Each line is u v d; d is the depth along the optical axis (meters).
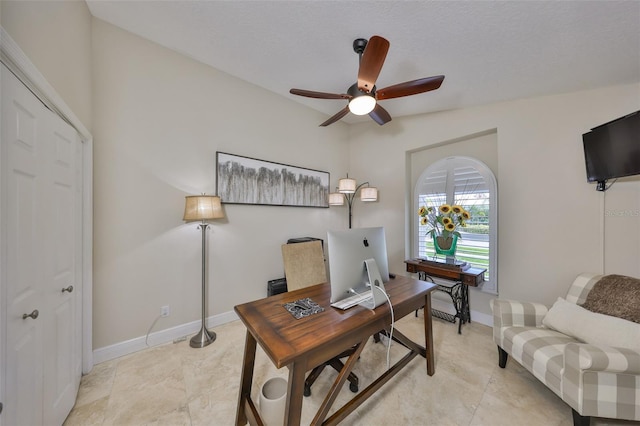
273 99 3.20
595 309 1.71
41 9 1.24
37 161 1.18
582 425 1.34
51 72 1.35
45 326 1.25
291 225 3.38
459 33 1.65
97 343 2.04
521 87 2.25
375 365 2.03
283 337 1.14
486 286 2.81
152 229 2.31
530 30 1.54
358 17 1.64
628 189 1.94
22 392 1.06
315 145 3.70
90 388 1.74
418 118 3.36
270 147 3.17
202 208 2.29
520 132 2.49
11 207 1.00
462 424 1.46
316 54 2.18
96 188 2.03
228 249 2.79
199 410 1.56
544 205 2.35
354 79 2.57
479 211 2.89
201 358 2.12
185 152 2.49
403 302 1.59
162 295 2.36
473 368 1.97
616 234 1.99
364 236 1.58
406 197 3.55
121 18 2.00
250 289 2.96
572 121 2.20
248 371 1.41
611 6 1.29
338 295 1.39
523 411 1.55
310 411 1.57
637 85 1.91
